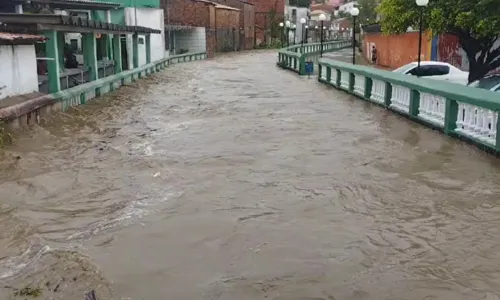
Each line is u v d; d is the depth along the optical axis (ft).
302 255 16.31
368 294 13.93
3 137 29.40
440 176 24.79
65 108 44.37
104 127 38.47
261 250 16.69
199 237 17.71
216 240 17.47
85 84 52.06
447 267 15.46
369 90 53.62
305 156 29.17
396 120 41.27
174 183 23.89
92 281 14.57
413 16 53.11
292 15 268.82
